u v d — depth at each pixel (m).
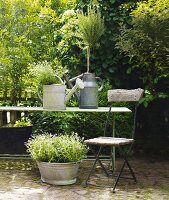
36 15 6.94
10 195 4.71
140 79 6.68
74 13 6.64
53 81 5.66
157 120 6.75
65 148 5.05
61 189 4.91
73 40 6.63
